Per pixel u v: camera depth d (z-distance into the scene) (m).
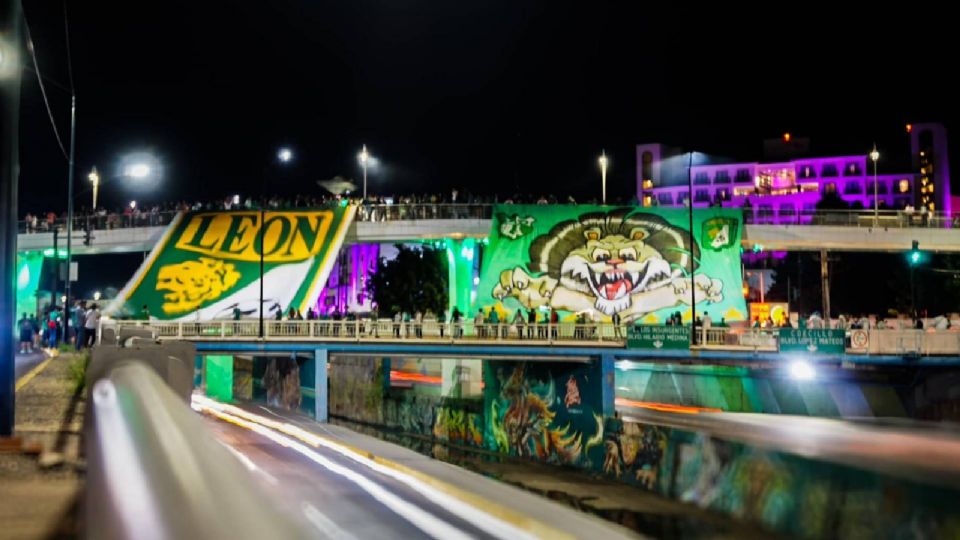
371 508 13.77
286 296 56.75
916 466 17.84
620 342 46.72
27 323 41.84
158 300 56.28
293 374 49.06
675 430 34.12
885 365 46.28
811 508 22.02
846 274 89.75
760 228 61.25
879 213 67.50
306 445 23.95
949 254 74.75
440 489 15.81
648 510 31.34
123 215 64.25
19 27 14.50
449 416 53.19
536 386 48.69
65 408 19.89
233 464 4.23
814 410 45.88
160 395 6.32
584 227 58.97
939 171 132.25
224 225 60.75
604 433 41.34
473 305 57.59
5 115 14.22
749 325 57.28
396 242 62.72
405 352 46.34
